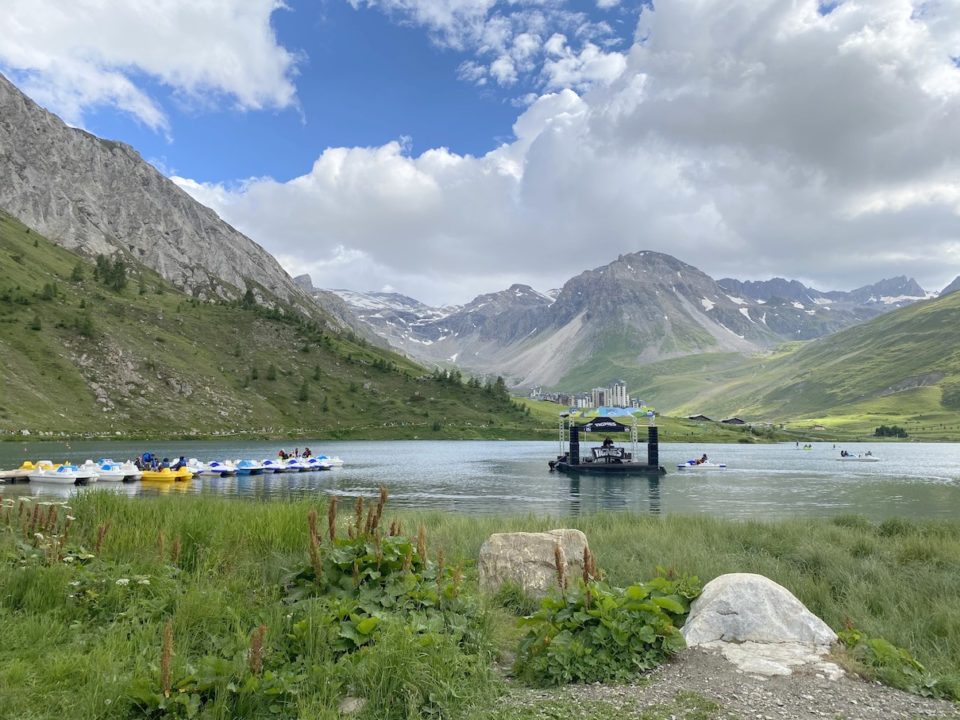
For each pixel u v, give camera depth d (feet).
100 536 33.91
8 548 32.50
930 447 639.35
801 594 37.70
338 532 40.81
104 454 312.91
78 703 18.48
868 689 20.56
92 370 533.14
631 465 238.27
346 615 24.95
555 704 19.62
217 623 25.14
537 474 233.55
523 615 31.30
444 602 26.73
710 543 60.49
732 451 499.92
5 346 503.20
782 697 19.69
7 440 383.24
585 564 25.50
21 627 23.52
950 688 20.62
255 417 592.19
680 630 25.64
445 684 19.88
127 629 24.56
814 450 542.16
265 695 19.34
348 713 18.94
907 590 37.93
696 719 18.20
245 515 42.50
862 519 83.71
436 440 628.69
